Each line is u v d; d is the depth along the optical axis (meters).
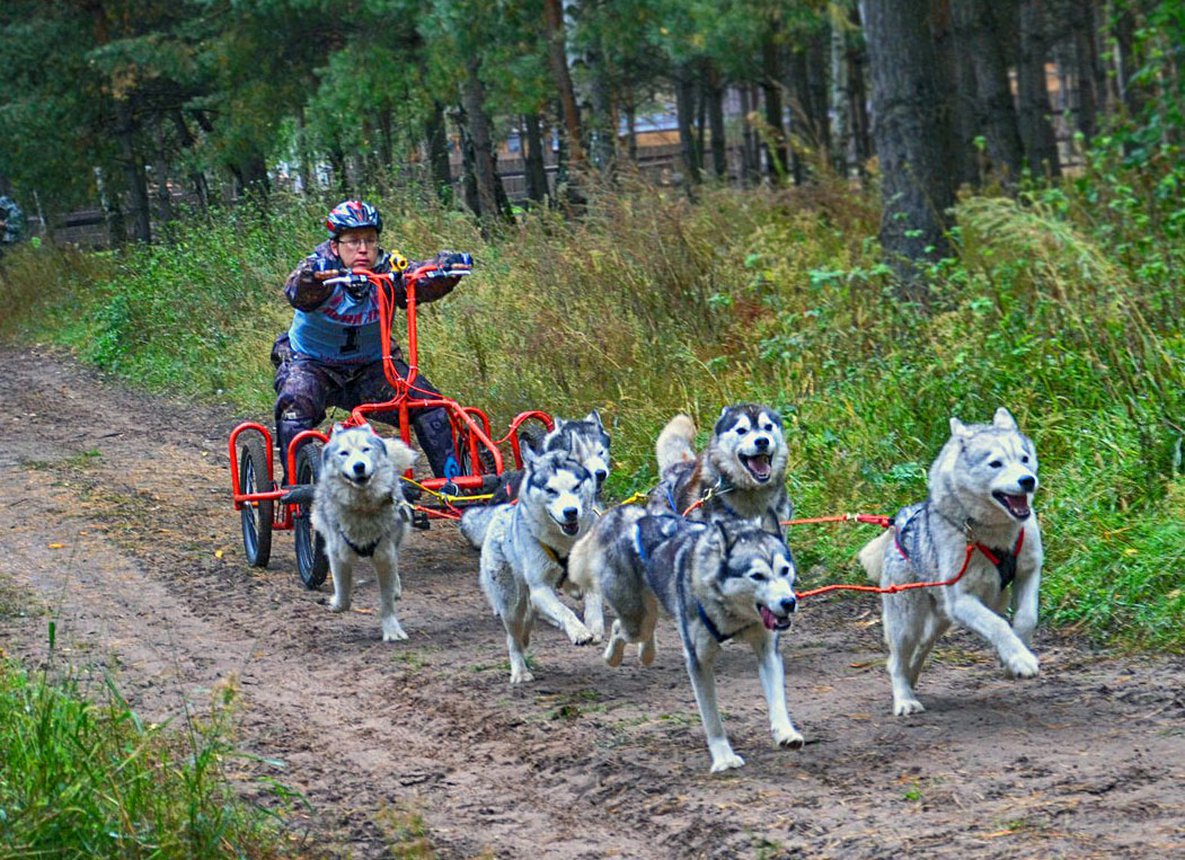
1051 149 24.28
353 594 9.97
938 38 18.91
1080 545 8.32
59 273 29.55
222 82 25.52
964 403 10.31
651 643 7.33
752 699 7.05
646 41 26.28
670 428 9.30
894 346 11.57
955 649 7.70
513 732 6.77
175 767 5.88
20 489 13.98
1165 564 7.77
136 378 21.11
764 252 14.61
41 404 19.83
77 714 5.69
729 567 5.84
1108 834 4.82
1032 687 6.88
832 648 7.99
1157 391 9.27
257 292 20.62
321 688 7.72
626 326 13.53
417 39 23.02
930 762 5.82
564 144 22.16
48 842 4.79
